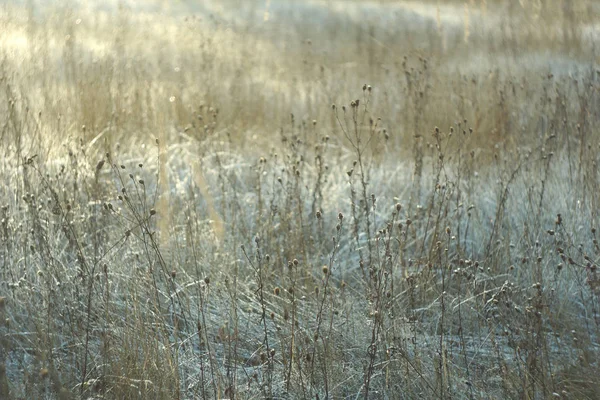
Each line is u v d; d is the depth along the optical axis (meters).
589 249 5.17
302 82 10.32
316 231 5.61
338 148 7.39
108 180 6.00
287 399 3.87
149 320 4.40
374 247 5.18
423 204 5.95
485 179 6.21
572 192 5.74
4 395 3.37
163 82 9.18
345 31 15.23
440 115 7.75
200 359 3.96
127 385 3.71
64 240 5.11
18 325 4.23
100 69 7.98
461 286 4.72
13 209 5.18
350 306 4.52
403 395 3.88
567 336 4.34
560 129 7.11
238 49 12.46
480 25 13.10
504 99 7.53
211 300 4.66
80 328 4.11
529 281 4.84
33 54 8.47
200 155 6.50
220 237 5.46
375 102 9.11
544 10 11.74
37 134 6.43
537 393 3.80
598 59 9.58
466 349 4.29
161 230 5.36
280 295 4.60
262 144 7.60
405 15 16.20
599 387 3.82
